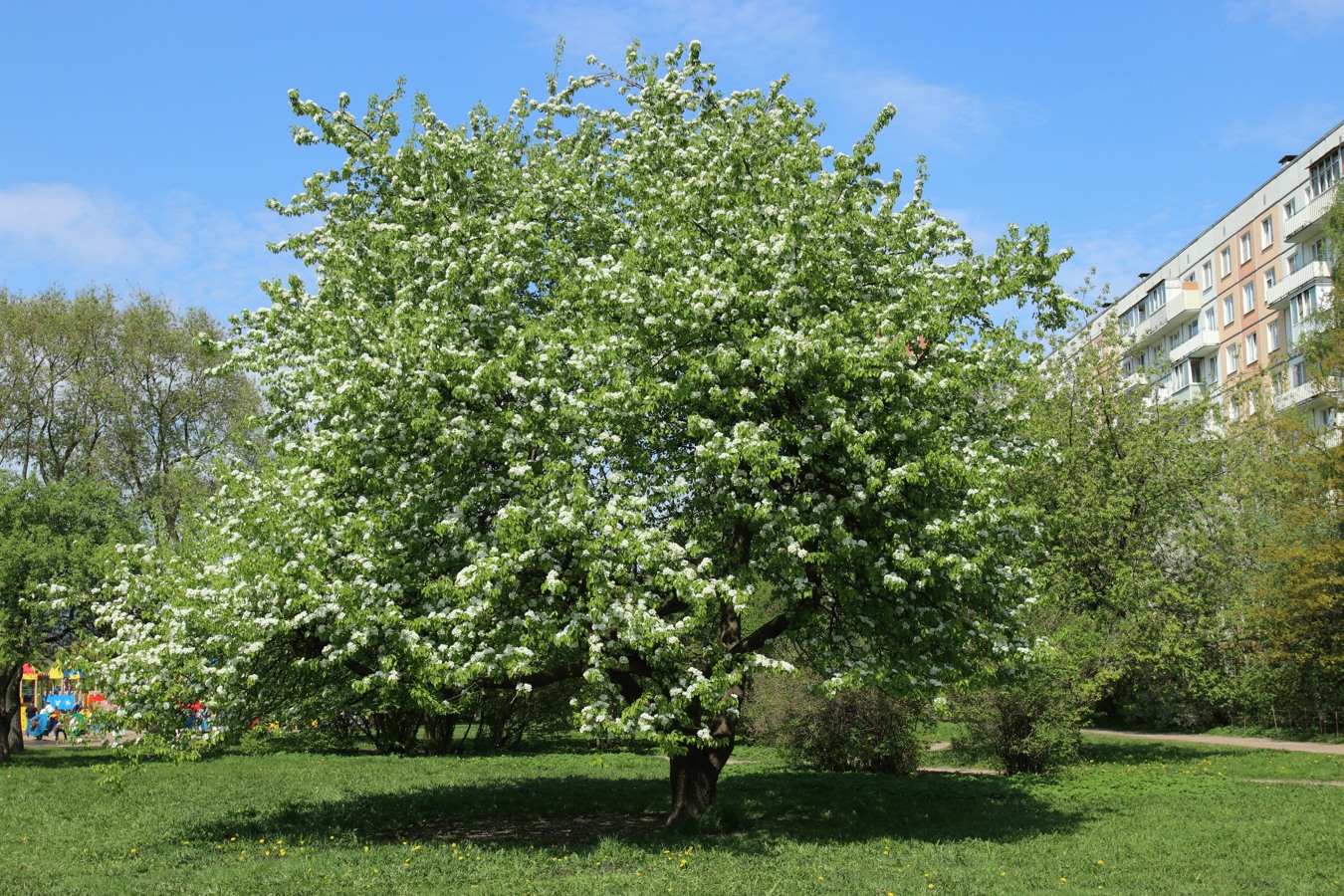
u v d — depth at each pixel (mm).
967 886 11320
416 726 31516
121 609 15383
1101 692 27078
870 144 15602
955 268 14758
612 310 13766
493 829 15820
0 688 30500
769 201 14586
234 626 13031
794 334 12906
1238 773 22656
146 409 39188
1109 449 29172
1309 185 48156
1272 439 35562
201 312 40000
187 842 14461
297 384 14945
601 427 13016
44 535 27703
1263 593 31953
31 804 18422
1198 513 28500
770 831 15148
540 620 12664
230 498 15336
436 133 15906
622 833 15078
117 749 14164
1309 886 11195
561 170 15953
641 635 12477
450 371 13406
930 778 22141
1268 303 50062
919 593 14477
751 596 12883
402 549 13320
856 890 11156
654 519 14273
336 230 16406
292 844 14305
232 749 30672
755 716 25109
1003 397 16406
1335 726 34812
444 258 14398
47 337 37531
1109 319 31141
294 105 16688
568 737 35906
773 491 13312
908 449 13414
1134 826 15203
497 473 13906
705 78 17594
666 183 15297
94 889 11305
